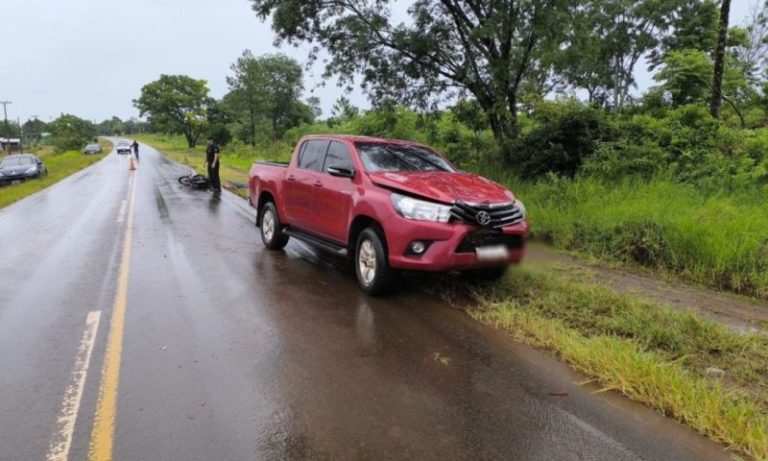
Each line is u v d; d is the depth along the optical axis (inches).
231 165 1229.1
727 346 165.2
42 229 423.2
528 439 119.2
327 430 123.4
